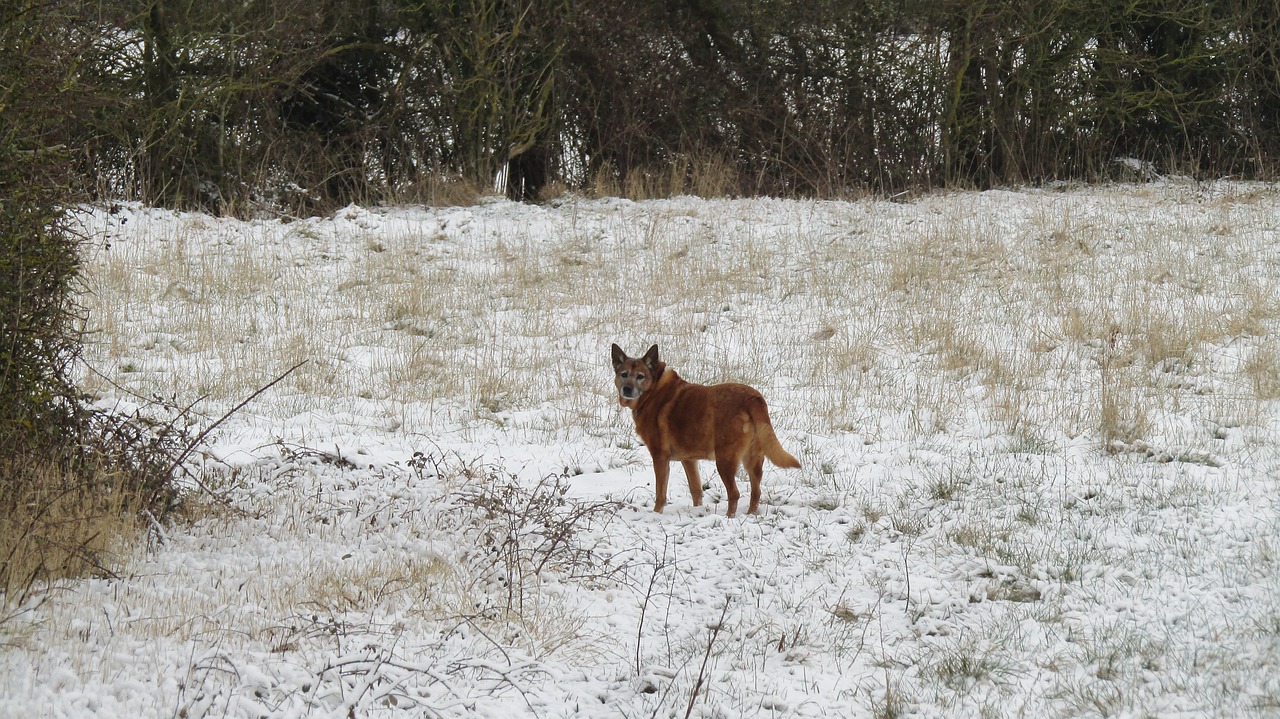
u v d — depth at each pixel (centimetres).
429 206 2750
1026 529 927
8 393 855
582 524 975
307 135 2814
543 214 2597
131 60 2431
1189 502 952
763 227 2416
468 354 1611
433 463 1116
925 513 980
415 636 732
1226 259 1961
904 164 2992
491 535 898
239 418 1292
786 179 3009
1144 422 1173
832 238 2286
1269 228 2178
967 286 1912
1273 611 717
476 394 1412
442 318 1784
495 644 721
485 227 2472
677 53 2992
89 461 898
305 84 2683
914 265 1995
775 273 2048
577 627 766
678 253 2164
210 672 657
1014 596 807
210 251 2134
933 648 733
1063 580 823
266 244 2231
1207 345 1504
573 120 3014
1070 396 1338
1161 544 868
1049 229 2264
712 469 1141
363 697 644
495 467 1113
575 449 1213
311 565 841
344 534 923
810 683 694
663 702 664
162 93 2480
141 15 2350
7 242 838
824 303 1856
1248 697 610
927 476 1077
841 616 796
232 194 2597
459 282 2031
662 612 809
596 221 2506
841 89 3000
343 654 691
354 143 2866
